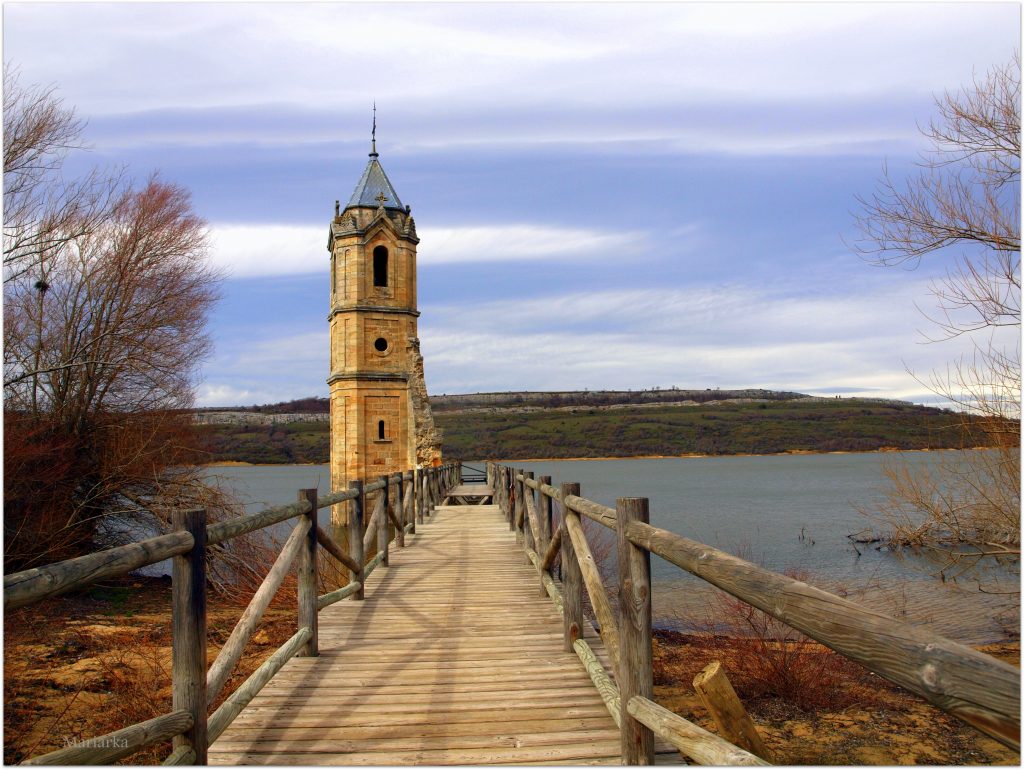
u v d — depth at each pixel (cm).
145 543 314
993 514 1259
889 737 945
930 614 1720
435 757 414
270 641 1234
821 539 3128
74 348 1856
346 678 553
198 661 358
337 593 731
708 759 270
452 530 1505
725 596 1502
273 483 9862
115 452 1892
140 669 997
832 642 193
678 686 1162
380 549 1065
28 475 1656
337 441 3291
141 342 1928
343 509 3180
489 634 678
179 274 2016
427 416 3153
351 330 3216
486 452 11150
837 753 893
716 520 4091
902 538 1409
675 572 2450
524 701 503
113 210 1909
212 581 1839
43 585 245
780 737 951
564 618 622
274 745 433
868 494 6209
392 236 3281
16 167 1622
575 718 473
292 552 546
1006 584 1798
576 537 529
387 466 3203
